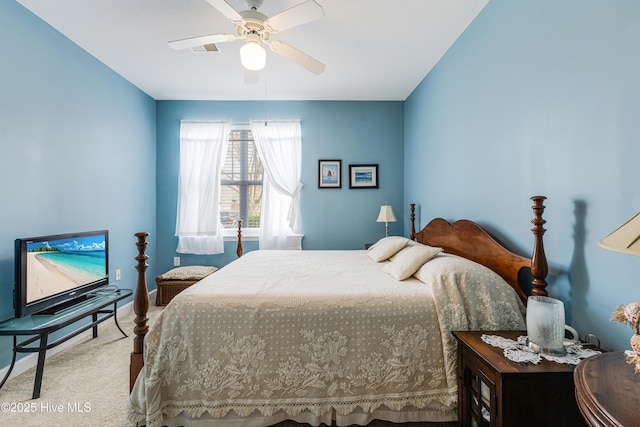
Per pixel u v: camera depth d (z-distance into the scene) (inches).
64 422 61.6
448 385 55.7
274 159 154.6
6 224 77.7
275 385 56.9
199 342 57.2
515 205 68.6
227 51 105.9
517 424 40.9
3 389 72.7
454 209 99.3
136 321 61.0
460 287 60.4
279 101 156.5
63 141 96.0
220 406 56.4
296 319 57.9
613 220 45.8
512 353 46.3
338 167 157.2
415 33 93.8
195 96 150.6
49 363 85.1
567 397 41.4
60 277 85.7
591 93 49.2
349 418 57.5
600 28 47.5
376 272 84.1
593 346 47.8
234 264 97.0
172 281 137.7
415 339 57.7
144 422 57.1
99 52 106.8
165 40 98.8
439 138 111.7
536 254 55.7
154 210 153.5
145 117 145.5
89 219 107.7
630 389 29.6
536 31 61.4
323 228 157.9
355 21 87.5
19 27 80.8
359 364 57.2
